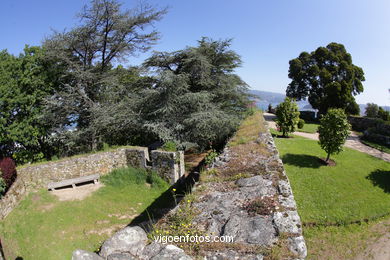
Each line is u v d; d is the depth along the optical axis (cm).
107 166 1002
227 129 1107
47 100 1117
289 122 1391
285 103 1405
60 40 1233
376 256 470
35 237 611
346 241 516
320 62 2530
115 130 1272
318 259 471
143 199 820
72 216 707
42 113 1137
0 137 1048
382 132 1490
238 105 1403
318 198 689
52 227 652
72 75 1290
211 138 1195
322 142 946
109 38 1411
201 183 442
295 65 2628
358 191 734
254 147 665
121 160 1030
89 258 239
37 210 738
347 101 2133
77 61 1334
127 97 1316
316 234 540
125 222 684
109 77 1343
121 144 1382
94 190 884
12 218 687
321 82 2402
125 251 260
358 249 491
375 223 574
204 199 373
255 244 259
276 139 1345
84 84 1341
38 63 1181
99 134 1336
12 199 741
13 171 789
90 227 655
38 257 543
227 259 242
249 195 371
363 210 627
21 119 1098
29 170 845
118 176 967
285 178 426
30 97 1082
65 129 1303
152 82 1382
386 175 855
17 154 1169
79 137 1266
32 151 1278
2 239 600
